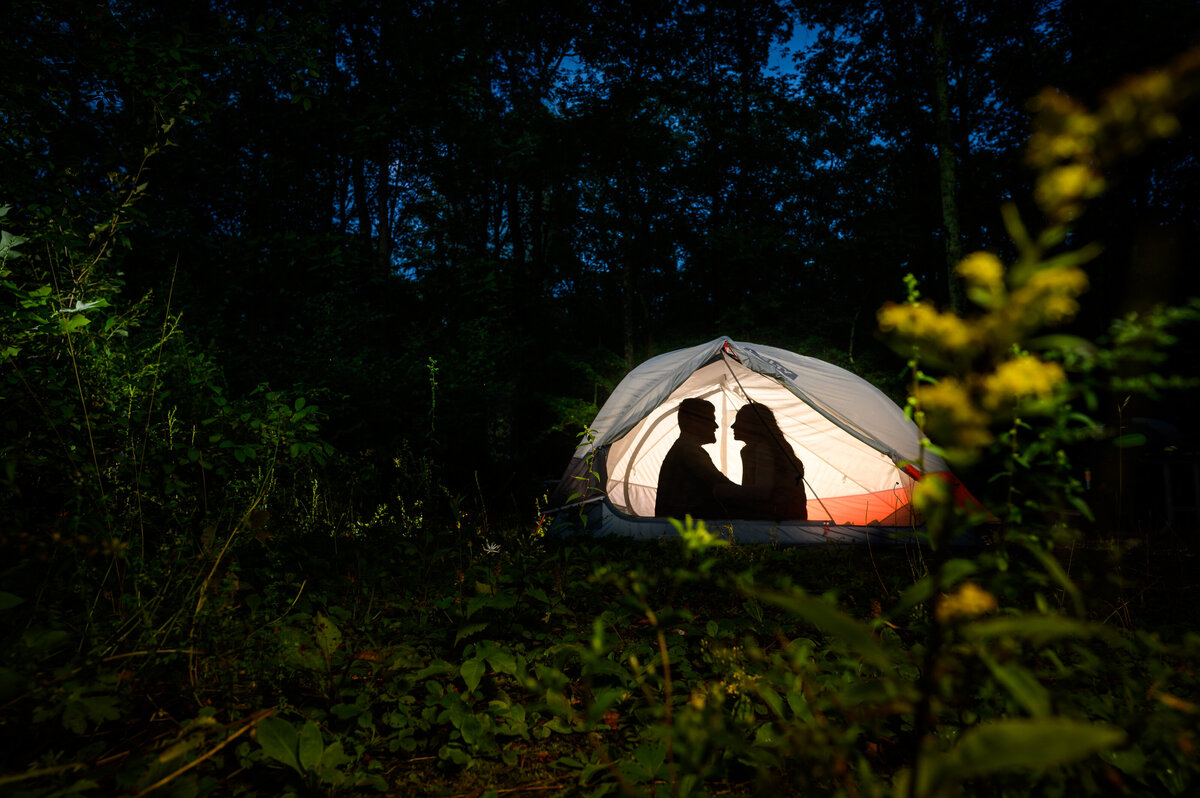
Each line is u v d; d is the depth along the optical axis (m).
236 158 15.59
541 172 17.38
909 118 18.19
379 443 9.60
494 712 2.37
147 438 3.26
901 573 4.70
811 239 20.53
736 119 18.59
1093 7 13.02
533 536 4.78
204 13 8.21
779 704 1.84
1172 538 6.22
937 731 2.01
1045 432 0.84
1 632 2.13
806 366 7.32
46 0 4.55
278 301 14.70
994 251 18.11
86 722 1.97
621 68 17.62
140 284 10.62
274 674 2.39
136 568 2.56
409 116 15.59
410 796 1.97
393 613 3.49
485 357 14.02
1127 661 2.35
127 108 5.28
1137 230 12.65
